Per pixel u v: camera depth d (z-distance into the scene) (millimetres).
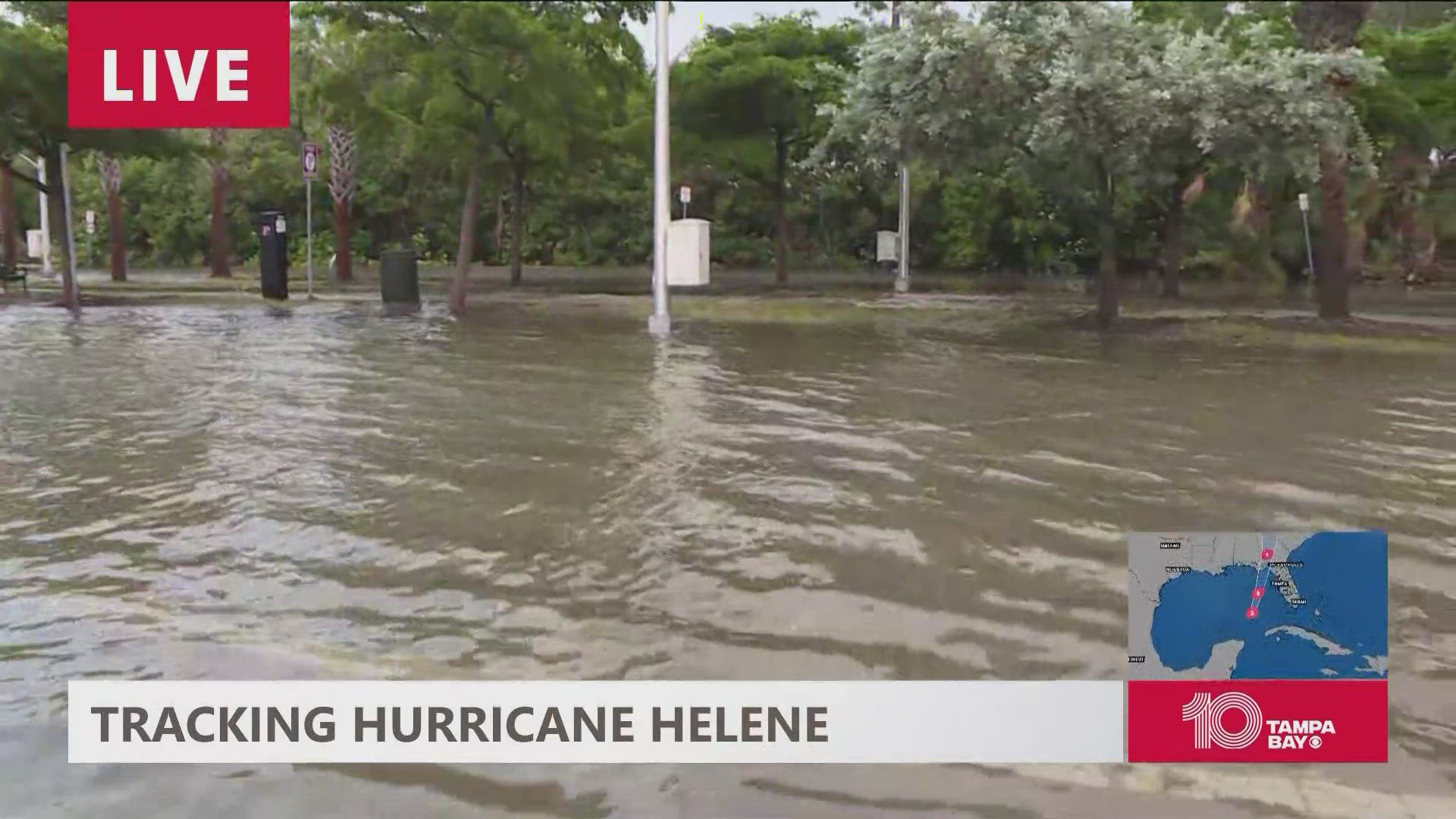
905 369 11945
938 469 7434
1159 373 11617
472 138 24875
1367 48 19703
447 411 9383
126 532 6164
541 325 16516
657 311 15539
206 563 5695
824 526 6219
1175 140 16109
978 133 16562
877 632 4887
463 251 18688
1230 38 18594
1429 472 7367
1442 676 4551
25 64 18438
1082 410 9523
